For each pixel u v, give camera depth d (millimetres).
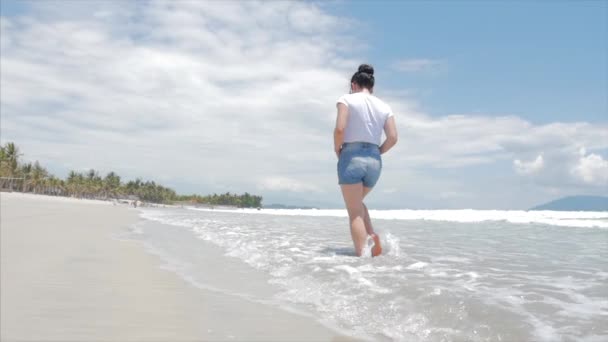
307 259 4871
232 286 3609
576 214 17781
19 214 12164
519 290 3207
